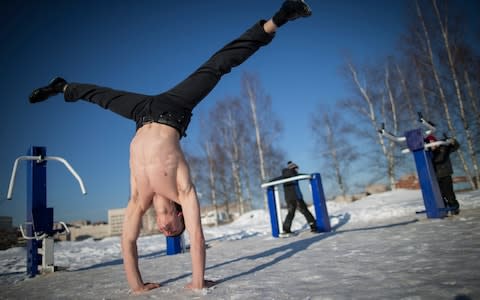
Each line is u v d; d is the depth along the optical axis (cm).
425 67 1853
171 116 233
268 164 2331
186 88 246
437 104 1820
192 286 229
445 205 644
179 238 636
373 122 2105
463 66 1708
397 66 2095
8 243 1045
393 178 2030
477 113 1647
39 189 510
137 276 250
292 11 242
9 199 440
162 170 218
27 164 519
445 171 634
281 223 736
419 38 1864
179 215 239
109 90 268
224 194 2438
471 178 1709
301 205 727
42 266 499
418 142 598
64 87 288
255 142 2373
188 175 229
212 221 2383
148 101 244
